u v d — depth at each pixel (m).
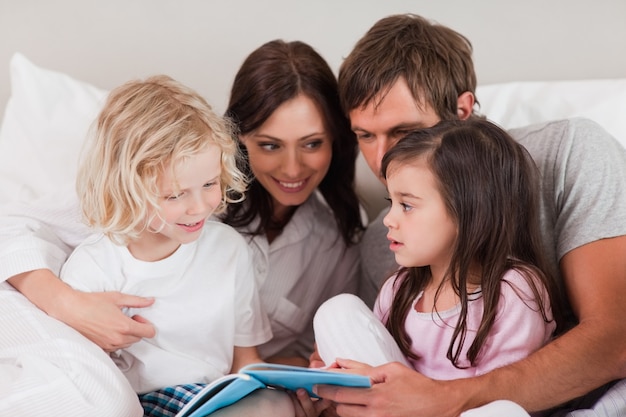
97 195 1.27
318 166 1.53
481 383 1.17
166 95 1.29
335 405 1.26
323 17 1.97
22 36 2.06
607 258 1.26
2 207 1.49
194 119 1.27
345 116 1.52
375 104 1.41
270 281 1.64
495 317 1.25
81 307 1.28
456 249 1.26
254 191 1.61
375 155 1.45
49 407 1.17
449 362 1.30
